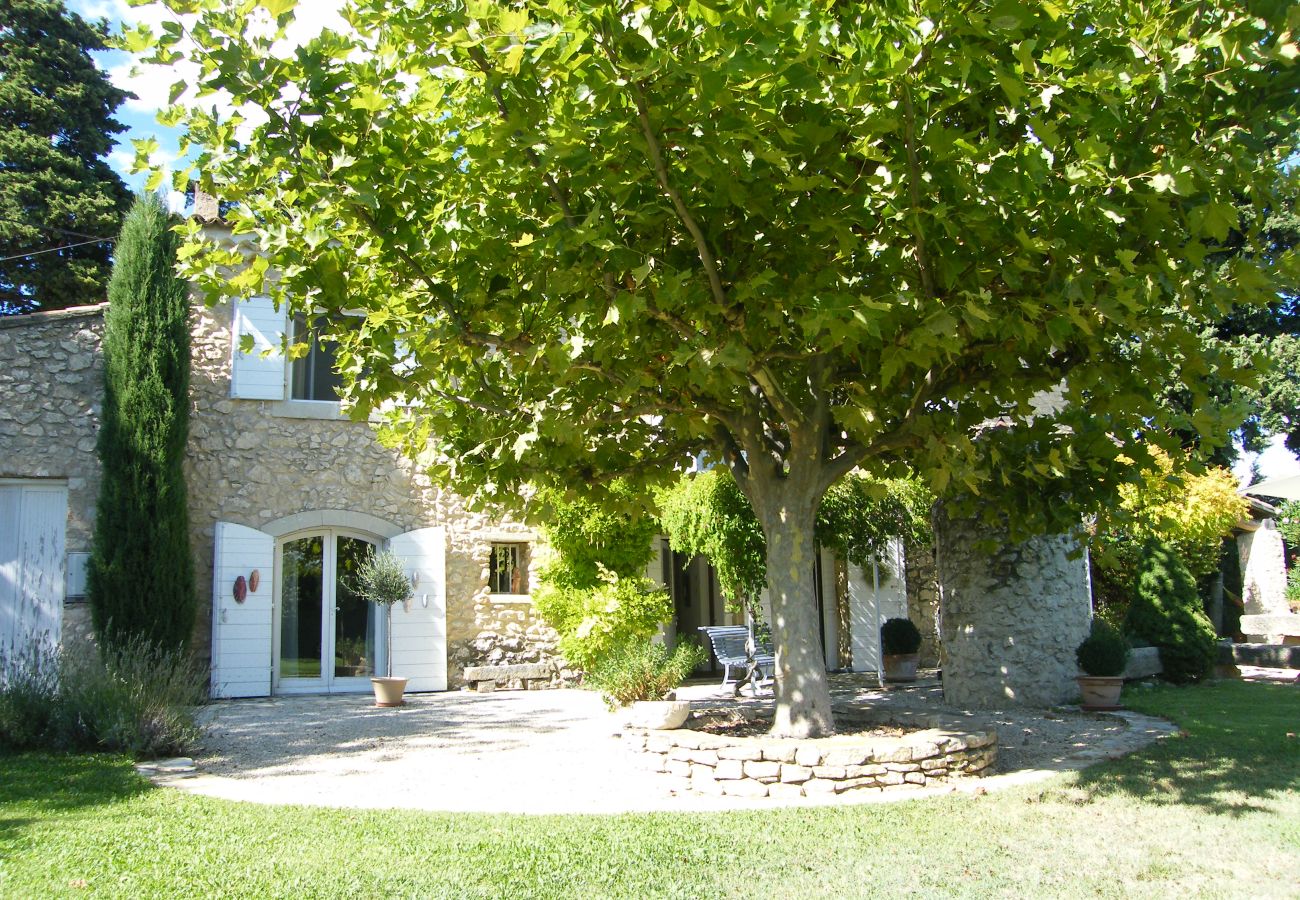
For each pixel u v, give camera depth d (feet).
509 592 42.65
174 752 24.23
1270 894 12.56
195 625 37.01
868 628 46.29
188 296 37.17
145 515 34.71
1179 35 15.57
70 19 65.62
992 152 16.52
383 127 15.76
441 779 21.21
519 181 16.29
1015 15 13.42
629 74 13.64
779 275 17.70
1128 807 17.12
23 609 34.76
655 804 18.47
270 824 16.49
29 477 35.14
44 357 35.96
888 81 15.01
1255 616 51.31
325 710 33.71
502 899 12.59
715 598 50.16
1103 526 23.77
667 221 17.71
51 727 24.21
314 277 17.26
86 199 61.77
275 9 14.34
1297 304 68.23
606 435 23.70
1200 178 15.90
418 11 15.75
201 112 16.78
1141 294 17.53
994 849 14.73
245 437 38.86
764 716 24.72
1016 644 31.73
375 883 13.16
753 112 14.97
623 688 31.40
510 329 18.67
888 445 21.89
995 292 18.39
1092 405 20.58
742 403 22.71
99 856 14.44
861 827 16.14
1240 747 22.61
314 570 39.81
